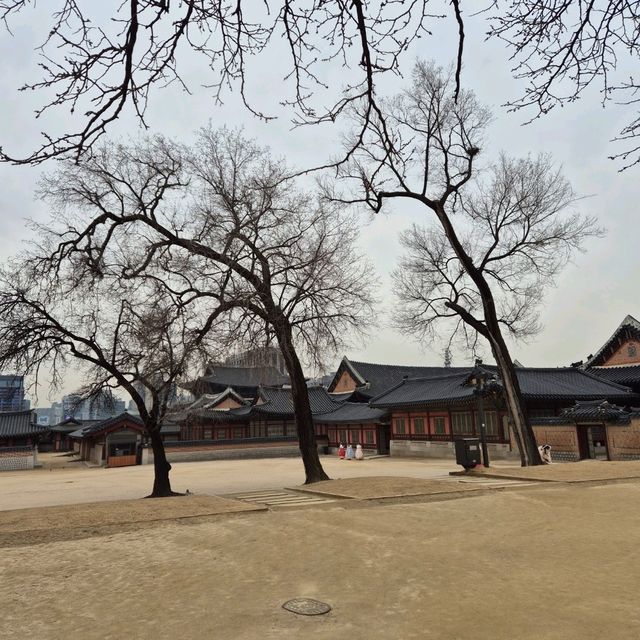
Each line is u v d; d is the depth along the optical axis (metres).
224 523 10.99
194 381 19.50
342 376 71.00
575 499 13.52
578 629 5.39
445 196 24.28
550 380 41.62
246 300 18.16
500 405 37.66
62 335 18.34
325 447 61.91
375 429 54.53
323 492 15.88
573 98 4.45
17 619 5.92
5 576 7.55
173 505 13.62
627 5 3.88
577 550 8.74
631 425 30.81
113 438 52.81
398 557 8.33
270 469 41.69
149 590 6.87
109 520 11.46
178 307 18.33
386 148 5.32
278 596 6.57
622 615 5.77
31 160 3.59
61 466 56.81
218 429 63.44
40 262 17.61
